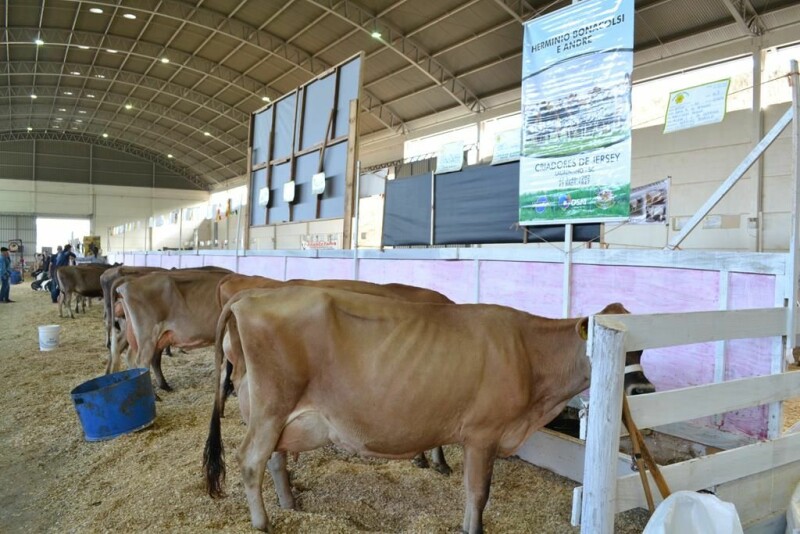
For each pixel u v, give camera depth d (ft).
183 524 9.23
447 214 18.71
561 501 10.53
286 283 14.23
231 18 65.16
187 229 96.63
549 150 13.20
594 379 6.79
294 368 8.48
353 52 65.87
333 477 11.48
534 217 13.67
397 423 8.32
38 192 118.11
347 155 23.43
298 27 63.98
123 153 126.62
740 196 40.29
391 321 8.56
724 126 41.83
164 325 18.52
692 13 42.16
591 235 13.61
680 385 11.39
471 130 67.87
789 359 9.27
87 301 54.95
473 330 8.63
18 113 104.47
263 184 32.91
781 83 38.83
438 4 52.31
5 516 10.34
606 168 11.98
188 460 12.36
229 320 9.70
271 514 9.43
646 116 47.80
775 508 9.27
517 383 8.45
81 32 71.61
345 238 23.22
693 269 11.05
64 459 13.09
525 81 13.73
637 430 7.20
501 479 11.61
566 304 13.44
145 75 87.45
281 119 30.78
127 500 10.39
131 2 62.75
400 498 10.61
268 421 8.61
